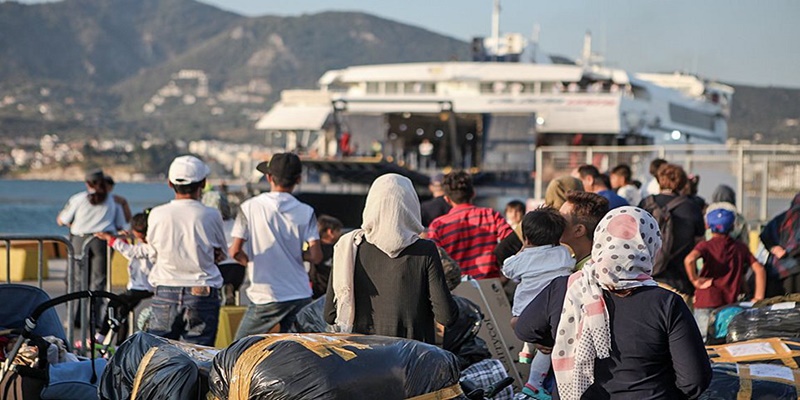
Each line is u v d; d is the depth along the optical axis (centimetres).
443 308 724
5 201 13338
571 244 774
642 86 4691
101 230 1683
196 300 991
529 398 777
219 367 648
